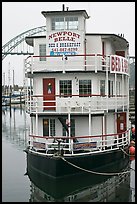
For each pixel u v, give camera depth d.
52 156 22.98
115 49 33.12
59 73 25.98
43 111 25.92
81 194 22.20
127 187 23.20
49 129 26.41
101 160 24.45
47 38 26.48
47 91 26.39
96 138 26.12
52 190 22.48
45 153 24.22
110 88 28.14
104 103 25.66
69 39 26.23
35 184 24.45
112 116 28.41
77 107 25.00
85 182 23.52
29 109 26.80
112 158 25.55
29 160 26.89
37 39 27.62
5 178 26.12
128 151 29.34
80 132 25.91
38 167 24.39
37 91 26.59
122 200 20.88
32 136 25.02
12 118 79.38
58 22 26.56
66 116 25.38
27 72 26.62
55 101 24.69
